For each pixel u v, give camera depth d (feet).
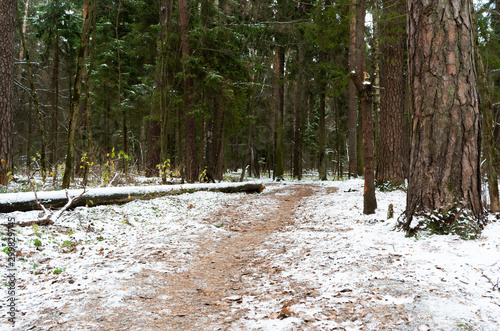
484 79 18.21
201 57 45.98
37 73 73.00
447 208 15.65
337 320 9.18
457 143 15.84
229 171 114.62
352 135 64.13
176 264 16.08
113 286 12.80
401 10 36.88
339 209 29.17
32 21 62.54
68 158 28.45
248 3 57.52
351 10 39.06
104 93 61.00
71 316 10.30
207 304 11.43
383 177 38.70
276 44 70.49
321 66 61.36
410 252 14.10
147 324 9.82
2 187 31.58
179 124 47.44
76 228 21.43
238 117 57.47
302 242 18.37
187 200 35.42
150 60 63.10
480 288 10.31
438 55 16.29
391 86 38.68
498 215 17.21
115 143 92.02
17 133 72.69
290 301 10.84
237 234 23.44
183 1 45.37
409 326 8.38
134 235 21.98
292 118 101.55
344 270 12.98
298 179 79.61
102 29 60.39
